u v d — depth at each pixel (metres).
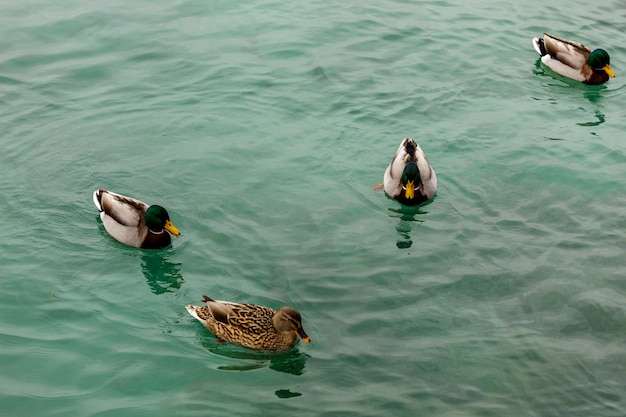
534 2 20.72
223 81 16.69
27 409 9.30
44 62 17.33
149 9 19.55
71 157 14.46
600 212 13.27
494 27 19.27
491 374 9.89
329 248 12.34
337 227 12.88
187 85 16.58
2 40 18.09
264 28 18.69
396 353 10.24
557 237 12.67
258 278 11.67
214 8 19.61
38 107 15.82
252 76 16.84
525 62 17.97
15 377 9.79
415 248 12.41
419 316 10.93
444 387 9.69
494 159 14.70
